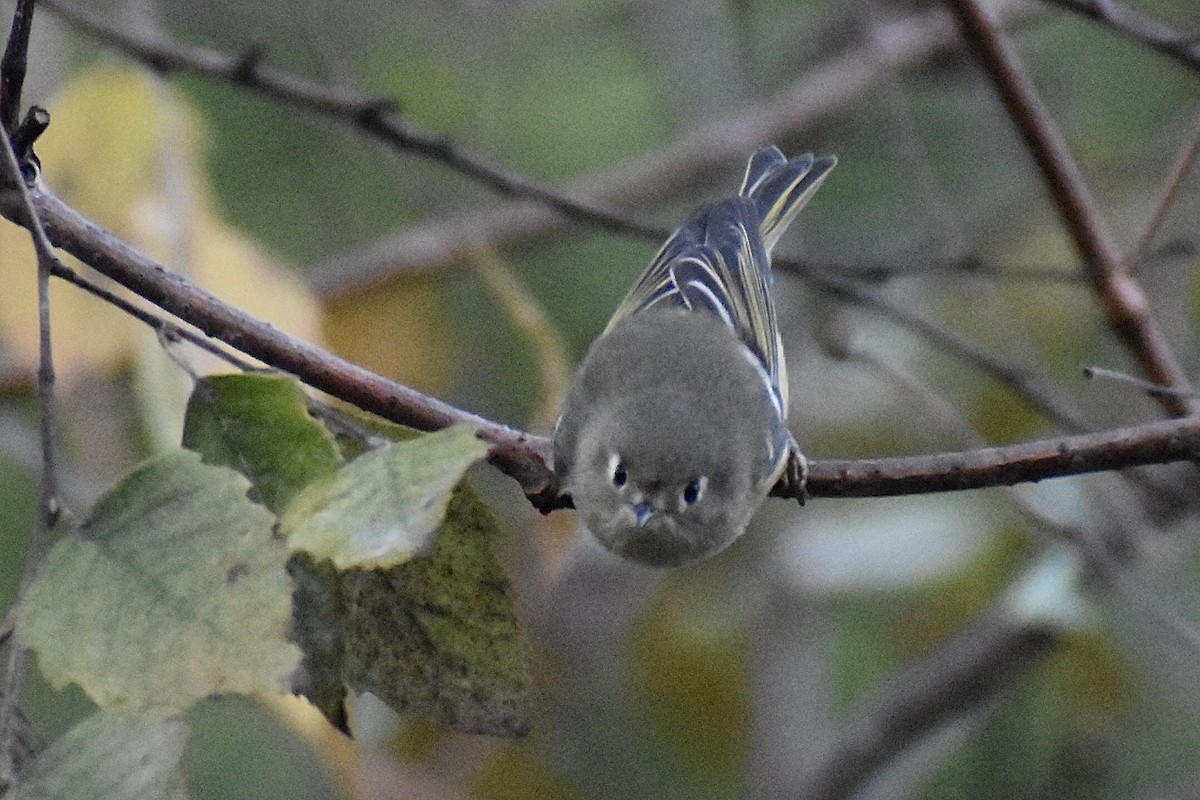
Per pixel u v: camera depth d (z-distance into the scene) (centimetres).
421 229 1288
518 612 555
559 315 1354
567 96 1452
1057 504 1148
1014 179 1445
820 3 1549
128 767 441
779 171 990
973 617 1269
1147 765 1273
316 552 462
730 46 1466
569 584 1268
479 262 1037
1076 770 1259
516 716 563
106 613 455
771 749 1266
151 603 457
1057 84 1459
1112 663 1213
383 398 639
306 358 636
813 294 1335
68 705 1057
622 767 1288
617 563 1291
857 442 1294
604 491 764
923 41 1452
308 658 530
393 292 1193
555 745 1277
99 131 895
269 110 1323
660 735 1305
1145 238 955
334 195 1302
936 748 1254
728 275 872
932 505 1255
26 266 824
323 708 533
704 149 1428
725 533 794
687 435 767
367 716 1165
